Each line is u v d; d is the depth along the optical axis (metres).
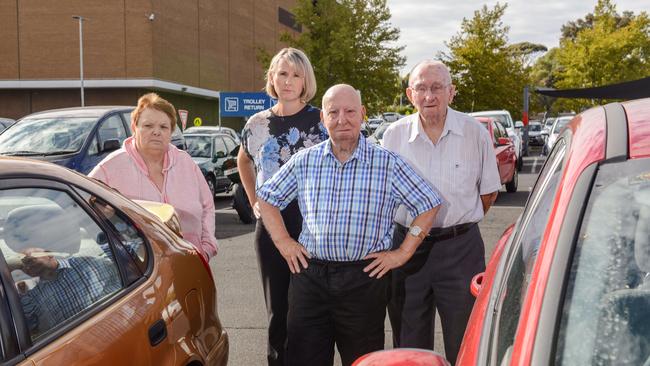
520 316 1.49
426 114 3.82
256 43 55.50
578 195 1.61
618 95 10.70
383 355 1.94
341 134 3.22
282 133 4.07
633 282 1.46
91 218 2.62
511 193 15.77
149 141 3.96
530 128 44.69
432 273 3.92
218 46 48.69
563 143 2.08
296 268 3.36
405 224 4.01
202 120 48.94
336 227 3.27
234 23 51.28
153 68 40.03
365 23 37.81
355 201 3.27
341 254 3.29
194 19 45.09
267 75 4.12
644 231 1.52
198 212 4.14
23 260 2.14
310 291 3.40
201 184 4.23
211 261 8.48
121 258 2.66
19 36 40.72
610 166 1.65
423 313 3.99
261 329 5.62
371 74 37.59
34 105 42.03
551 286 1.47
